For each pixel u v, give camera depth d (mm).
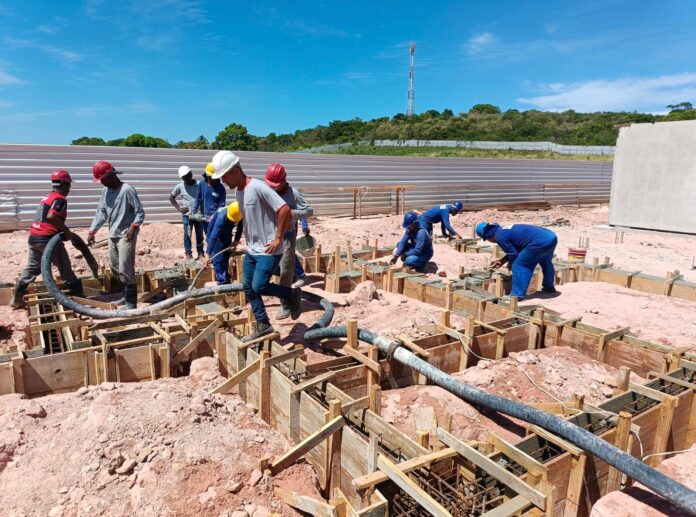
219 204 9430
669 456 4242
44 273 6008
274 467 3400
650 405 4246
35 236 6430
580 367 5328
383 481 3000
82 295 6980
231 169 4668
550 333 5984
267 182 6102
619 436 3600
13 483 3201
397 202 19250
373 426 3600
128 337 5363
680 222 15922
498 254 10867
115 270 6516
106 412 3633
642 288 8664
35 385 4617
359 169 19016
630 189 17094
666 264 11602
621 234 15305
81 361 4797
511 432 4441
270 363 4422
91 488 3156
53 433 3582
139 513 3041
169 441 3465
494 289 8086
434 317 6535
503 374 5031
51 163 13109
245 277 5070
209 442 3541
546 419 3539
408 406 4609
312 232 14695
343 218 18391
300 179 17719
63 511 3029
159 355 5133
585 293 8219
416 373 5102
